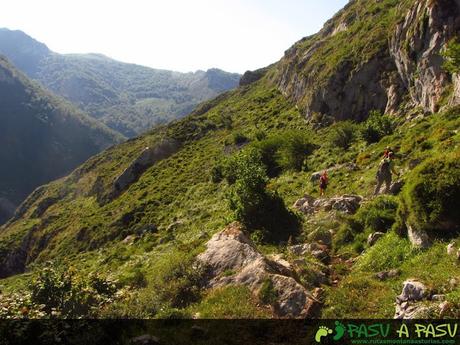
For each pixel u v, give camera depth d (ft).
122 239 156.56
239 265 47.32
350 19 245.04
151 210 167.12
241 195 81.71
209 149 221.25
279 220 76.38
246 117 255.50
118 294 51.21
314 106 182.80
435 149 77.10
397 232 51.39
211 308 41.68
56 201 331.36
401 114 127.65
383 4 200.13
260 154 144.87
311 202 85.15
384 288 41.81
